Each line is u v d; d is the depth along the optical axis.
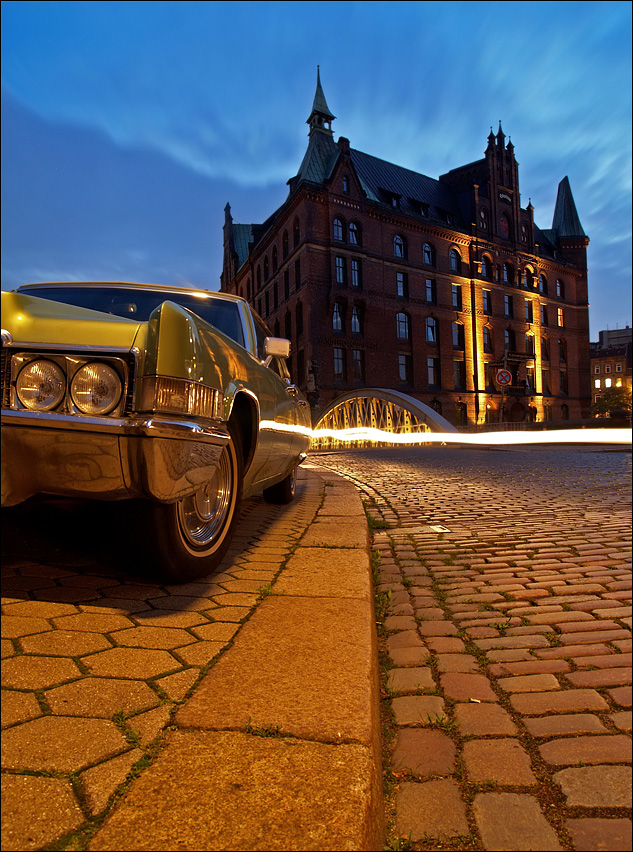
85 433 1.85
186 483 2.05
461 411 43.47
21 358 1.88
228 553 3.08
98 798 1.01
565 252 55.59
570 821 1.31
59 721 1.25
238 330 3.52
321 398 35.06
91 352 1.90
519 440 26.34
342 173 37.22
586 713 1.85
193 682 1.48
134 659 1.60
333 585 2.43
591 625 2.71
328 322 35.78
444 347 42.28
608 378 111.44
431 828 1.28
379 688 1.92
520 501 6.69
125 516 2.18
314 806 1.00
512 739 1.68
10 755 1.12
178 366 1.99
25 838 0.90
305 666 1.58
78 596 2.13
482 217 46.47
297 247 36.84
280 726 1.25
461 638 2.56
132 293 3.54
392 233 39.94
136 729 1.23
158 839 0.91
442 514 5.84
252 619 1.97
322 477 8.09
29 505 2.16
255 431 2.91
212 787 1.04
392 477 9.30
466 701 1.93
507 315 47.69
